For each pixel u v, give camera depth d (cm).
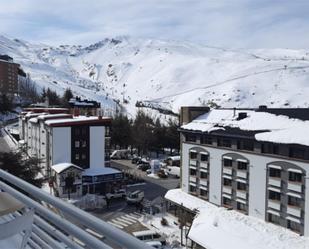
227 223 2194
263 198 2297
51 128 3381
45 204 304
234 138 2497
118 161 5028
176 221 2656
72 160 3412
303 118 2438
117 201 3083
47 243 292
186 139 2983
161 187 3638
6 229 255
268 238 1986
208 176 2764
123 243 182
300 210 2061
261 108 2845
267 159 2264
